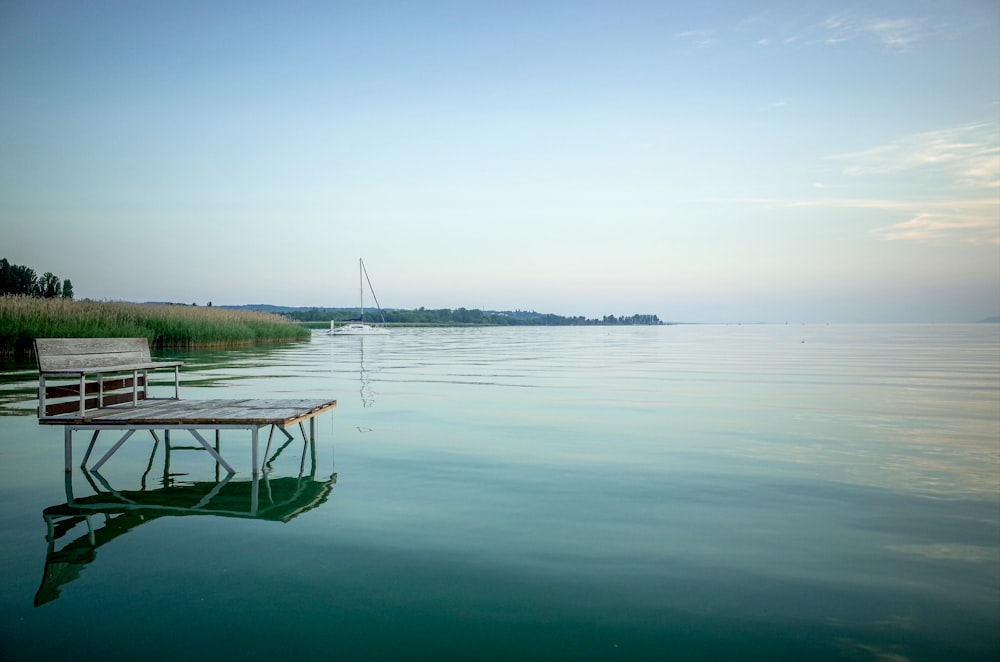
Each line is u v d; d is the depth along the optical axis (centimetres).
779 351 3781
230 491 620
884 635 347
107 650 327
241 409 748
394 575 419
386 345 4775
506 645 334
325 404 804
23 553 454
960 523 535
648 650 330
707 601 386
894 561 451
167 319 3381
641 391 1527
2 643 332
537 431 963
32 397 1285
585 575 421
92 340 746
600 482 660
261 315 5241
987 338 6762
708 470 715
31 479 666
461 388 1580
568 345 4859
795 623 360
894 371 2172
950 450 833
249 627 350
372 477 679
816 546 479
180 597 386
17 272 6394
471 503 581
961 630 353
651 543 481
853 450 830
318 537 489
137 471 705
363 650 328
